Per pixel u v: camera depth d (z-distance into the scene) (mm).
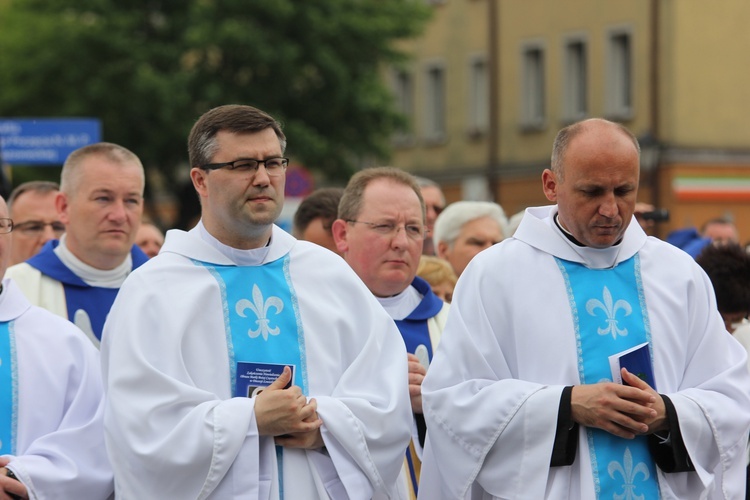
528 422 11453
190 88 70062
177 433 11117
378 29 72188
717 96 69938
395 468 11852
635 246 12305
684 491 11852
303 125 70625
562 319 11906
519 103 77375
